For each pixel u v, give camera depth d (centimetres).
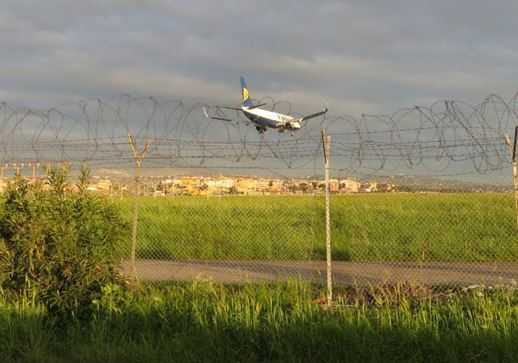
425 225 2495
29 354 1027
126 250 2098
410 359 946
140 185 1542
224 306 1118
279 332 1026
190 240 2292
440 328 1049
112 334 1104
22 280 1223
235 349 1027
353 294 1352
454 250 2044
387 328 1016
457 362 924
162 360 991
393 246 2153
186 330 1098
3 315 1106
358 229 2548
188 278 1634
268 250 2127
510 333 980
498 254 1969
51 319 1170
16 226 1227
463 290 1287
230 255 2127
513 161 1289
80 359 1016
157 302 1178
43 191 1271
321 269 1816
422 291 1288
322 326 1031
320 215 2917
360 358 959
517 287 1316
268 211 3014
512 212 2530
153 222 2533
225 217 2834
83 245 1230
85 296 1215
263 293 1238
